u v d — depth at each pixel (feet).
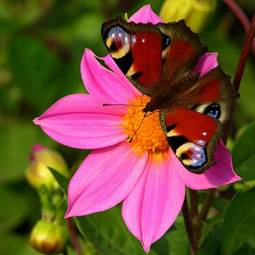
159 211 1.38
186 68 1.38
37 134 2.19
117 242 1.50
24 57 2.20
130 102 1.46
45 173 1.69
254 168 1.55
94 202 1.41
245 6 2.24
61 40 2.24
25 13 2.34
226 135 1.44
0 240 2.08
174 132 1.31
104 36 1.37
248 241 1.48
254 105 2.13
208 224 1.50
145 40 1.38
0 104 2.27
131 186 1.42
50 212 1.64
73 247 1.72
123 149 1.44
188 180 1.38
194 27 1.57
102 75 1.48
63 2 2.30
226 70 2.16
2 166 2.16
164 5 1.57
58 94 2.19
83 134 1.44
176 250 1.52
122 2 2.13
